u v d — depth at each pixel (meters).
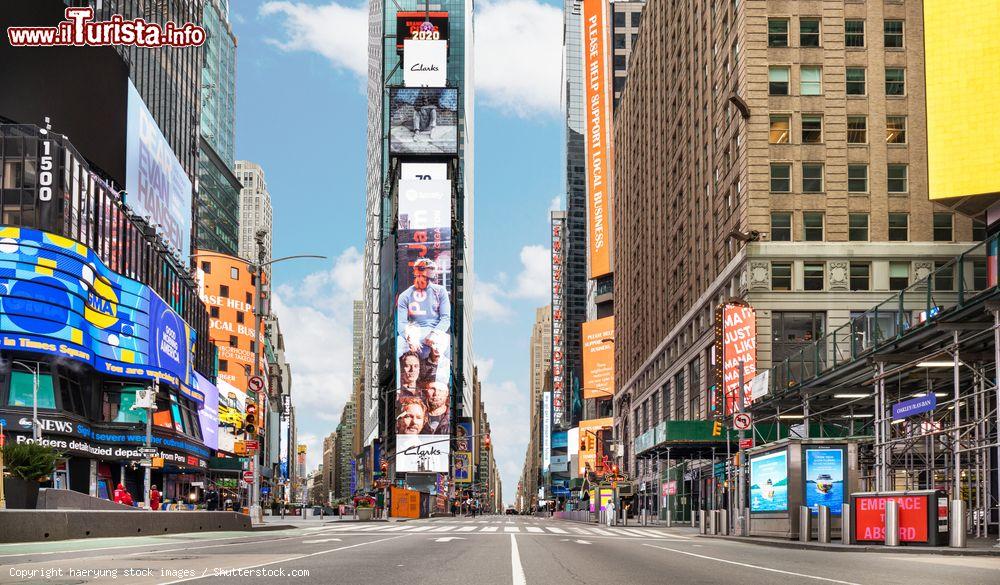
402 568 15.22
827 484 30.16
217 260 138.25
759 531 33.78
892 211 62.19
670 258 94.56
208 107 176.62
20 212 63.78
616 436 134.62
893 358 30.48
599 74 186.12
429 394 176.62
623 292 131.00
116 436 70.38
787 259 61.84
